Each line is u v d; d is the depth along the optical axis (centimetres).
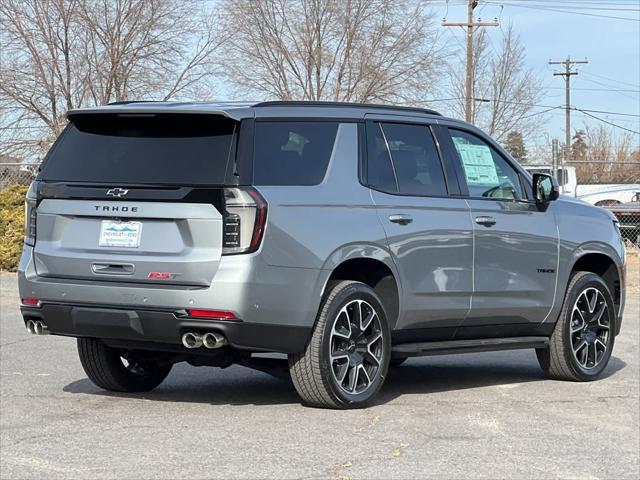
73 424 692
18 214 1834
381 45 3394
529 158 4925
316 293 712
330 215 727
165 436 657
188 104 732
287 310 699
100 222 719
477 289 833
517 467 611
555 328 912
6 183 2161
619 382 930
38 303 735
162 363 802
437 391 856
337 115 765
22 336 1178
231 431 672
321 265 713
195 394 816
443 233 804
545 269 889
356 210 746
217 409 747
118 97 2886
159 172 708
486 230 840
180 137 719
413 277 784
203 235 687
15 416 719
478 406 791
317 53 3394
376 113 795
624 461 637
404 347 787
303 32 3391
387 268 766
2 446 629
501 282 853
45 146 2788
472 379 930
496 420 741
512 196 881
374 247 750
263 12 3366
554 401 824
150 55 2900
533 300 881
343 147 757
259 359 772
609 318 949
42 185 744
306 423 700
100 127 748
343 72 3419
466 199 834
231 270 679
